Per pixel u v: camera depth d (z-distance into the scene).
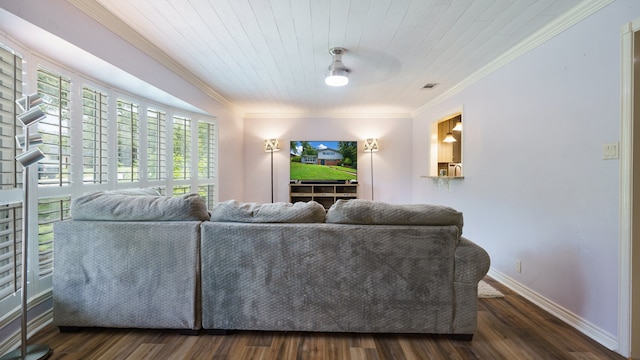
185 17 2.30
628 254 1.75
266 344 1.86
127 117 3.21
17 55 1.93
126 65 2.55
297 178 5.94
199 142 4.52
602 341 1.90
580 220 2.09
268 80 3.91
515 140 2.81
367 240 1.87
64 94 2.37
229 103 5.19
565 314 2.20
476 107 3.55
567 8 2.11
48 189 2.18
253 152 6.03
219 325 1.93
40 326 2.01
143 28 2.48
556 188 2.31
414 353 1.77
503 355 1.76
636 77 1.74
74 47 2.04
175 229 1.91
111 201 1.98
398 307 1.89
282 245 1.89
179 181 4.14
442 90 4.30
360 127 6.05
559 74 2.28
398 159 6.07
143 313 1.93
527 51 2.65
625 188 1.77
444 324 1.88
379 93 4.51
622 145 1.79
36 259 2.06
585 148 2.05
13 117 1.89
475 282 1.87
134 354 1.74
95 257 1.92
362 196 6.06
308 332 2.00
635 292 1.75
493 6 2.12
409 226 1.89
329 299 1.90
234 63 3.29
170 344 1.85
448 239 1.86
